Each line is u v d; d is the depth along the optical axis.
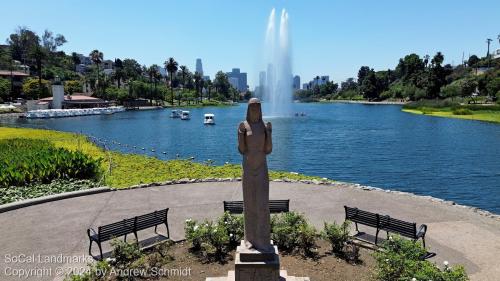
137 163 30.44
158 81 195.25
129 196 18.59
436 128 72.44
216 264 10.86
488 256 11.53
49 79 153.62
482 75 132.62
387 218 11.73
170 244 12.20
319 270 10.38
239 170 27.56
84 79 166.12
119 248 10.52
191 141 58.69
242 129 8.50
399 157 42.50
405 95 174.38
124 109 136.50
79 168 22.88
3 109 104.38
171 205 17.06
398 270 9.04
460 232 13.52
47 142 35.81
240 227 12.18
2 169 20.41
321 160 41.19
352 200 17.64
